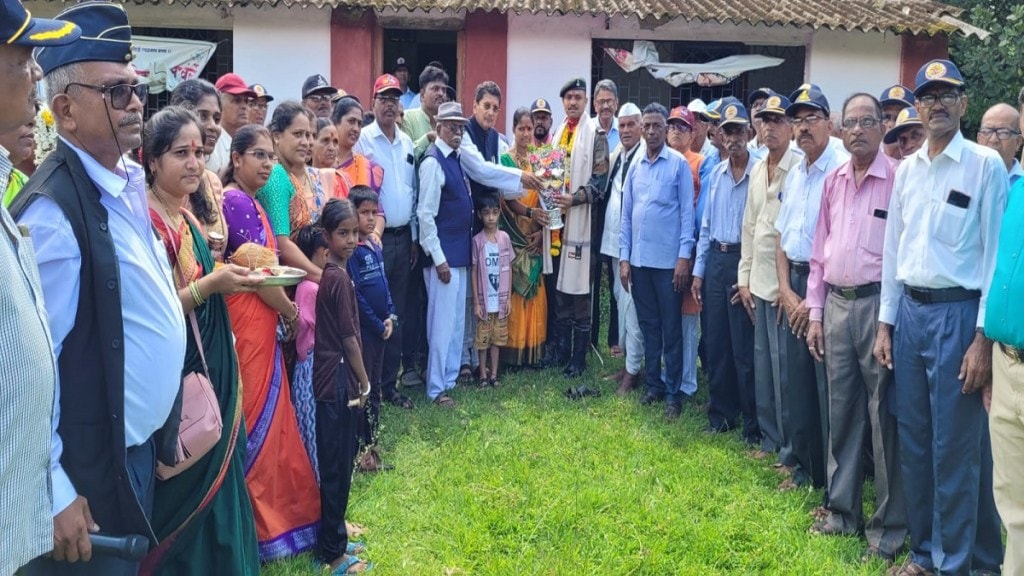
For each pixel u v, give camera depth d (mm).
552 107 11516
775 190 5199
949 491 3824
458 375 7020
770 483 5148
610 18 11414
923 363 3896
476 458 5398
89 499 2584
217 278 3176
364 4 10891
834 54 11523
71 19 2539
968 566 3830
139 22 11297
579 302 7238
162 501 3027
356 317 4105
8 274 1912
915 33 10930
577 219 7141
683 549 4312
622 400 6699
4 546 1916
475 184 6996
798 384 4848
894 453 4199
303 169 5086
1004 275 3393
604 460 5434
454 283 6590
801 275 4809
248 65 11281
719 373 6020
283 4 11070
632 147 7039
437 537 4375
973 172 3719
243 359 3936
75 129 2590
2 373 1881
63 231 2500
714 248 5938
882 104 5789
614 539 4363
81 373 2568
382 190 6371
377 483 4973
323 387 3977
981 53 11617
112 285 2574
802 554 4250
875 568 4129
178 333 2848
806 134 4703
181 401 2963
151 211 3199
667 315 6379
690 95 12945
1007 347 3426
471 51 11398
